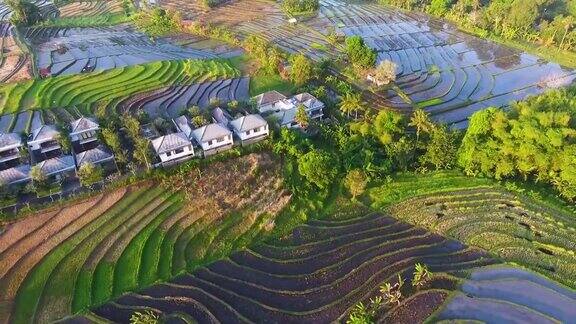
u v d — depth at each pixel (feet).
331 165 238.68
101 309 177.06
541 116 225.56
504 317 171.53
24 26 504.43
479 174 242.37
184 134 260.83
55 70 386.93
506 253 198.70
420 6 555.69
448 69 389.39
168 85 359.25
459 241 206.08
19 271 190.49
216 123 271.28
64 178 242.37
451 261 195.93
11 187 230.07
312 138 279.49
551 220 213.46
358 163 247.70
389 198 232.32
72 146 264.93
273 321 173.58
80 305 177.88
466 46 442.50
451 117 313.32
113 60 414.62
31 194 231.50
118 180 236.63
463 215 219.82
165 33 499.92
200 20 531.09
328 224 219.20
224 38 472.85
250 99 317.42
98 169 236.02
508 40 447.42
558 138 215.31
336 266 196.03
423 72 383.86
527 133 221.05
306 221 220.84
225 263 197.98
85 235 208.23
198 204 226.38
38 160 260.01
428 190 234.99
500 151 231.50
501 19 454.81
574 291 180.24
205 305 179.11
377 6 579.89
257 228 215.31
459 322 169.78
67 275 189.37
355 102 281.95
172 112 317.42
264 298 182.50
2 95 334.03
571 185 218.38
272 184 240.53
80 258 196.85
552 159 221.46
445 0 519.19
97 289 184.34
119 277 189.67
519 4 434.30
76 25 534.78
